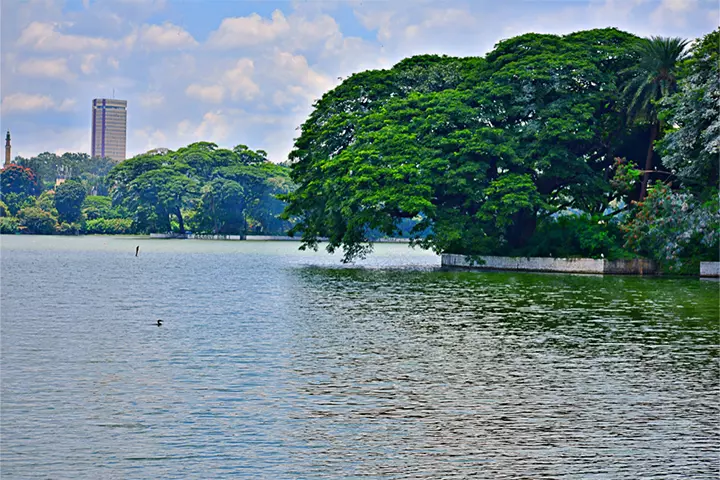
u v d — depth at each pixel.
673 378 25.59
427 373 26.14
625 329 35.91
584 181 78.00
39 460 17.81
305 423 20.47
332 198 80.00
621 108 78.44
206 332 34.62
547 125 75.31
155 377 25.41
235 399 22.70
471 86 82.56
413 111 80.56
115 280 65.81
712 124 64.62
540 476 17.06
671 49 72.94
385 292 53.81
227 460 17.84
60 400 22.52
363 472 17.22
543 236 77.69
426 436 19.52
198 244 171.12
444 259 85.50
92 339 32.66
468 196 77.56
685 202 68.25
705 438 19.48
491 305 45.38
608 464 17.73
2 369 26.58
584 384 24.72
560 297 50.03
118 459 17.89
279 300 48.47
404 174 76.06
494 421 20.73
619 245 75.06
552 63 75.81
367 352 29.84
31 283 62.47
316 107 92.12
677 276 69.25
